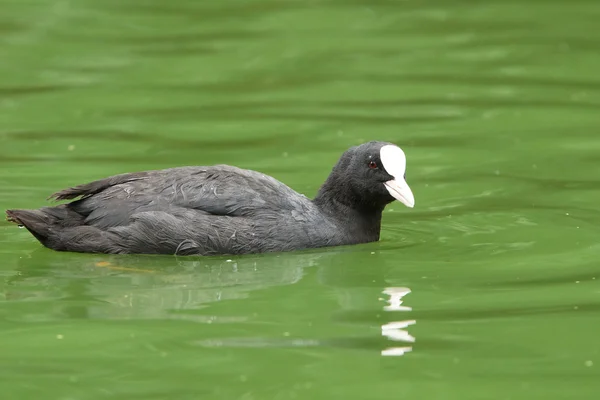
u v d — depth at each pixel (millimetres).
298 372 10430
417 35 29359
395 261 14289
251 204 14180
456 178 18484
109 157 19250
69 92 23875
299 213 14461
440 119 22172
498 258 14391
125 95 23734
